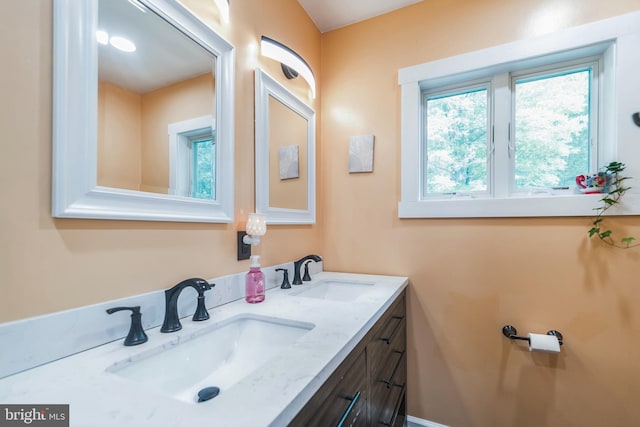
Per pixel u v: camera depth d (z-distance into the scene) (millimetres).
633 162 1205
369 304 1083
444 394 1551
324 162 1903
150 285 828
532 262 1386
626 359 1229
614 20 1247
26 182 590
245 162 1230
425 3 1649
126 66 783
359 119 1812
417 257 1633
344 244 1831
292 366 601
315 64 1862
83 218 672
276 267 1401
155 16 861
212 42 1047
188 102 961
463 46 1541
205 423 427
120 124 762
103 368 596
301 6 1705
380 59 1762
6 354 551
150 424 425
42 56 619
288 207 1530
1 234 556
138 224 801
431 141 1711
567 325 1319
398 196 1691
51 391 512
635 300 1218
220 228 1085
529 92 1492
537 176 1469
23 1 593
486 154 1573
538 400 1370
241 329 962
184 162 947
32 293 593
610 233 1243
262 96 1322
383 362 1114
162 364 721
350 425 754
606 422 1255
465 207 1501
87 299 683
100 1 723
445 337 1557
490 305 1464
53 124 630
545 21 1374
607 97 1309
